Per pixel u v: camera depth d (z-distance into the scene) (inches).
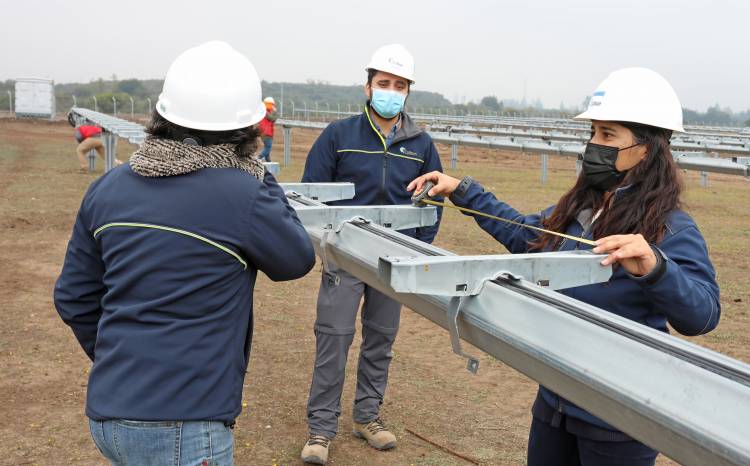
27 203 486.0
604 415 59.1
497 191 600.7
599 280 78.8
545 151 534.6
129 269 83.9
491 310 68.4
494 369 220.5
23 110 1897.1
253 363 219.5
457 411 190.2
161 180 85.2
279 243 86.4
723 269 341.1
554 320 61.9
